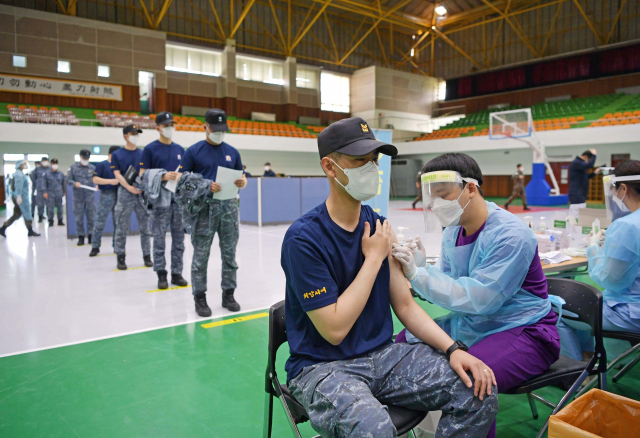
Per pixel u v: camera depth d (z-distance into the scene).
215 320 3.76
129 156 5.67
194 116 21.89
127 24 20.83
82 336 3.38
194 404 2.35
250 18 23.89
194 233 3.82
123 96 19.86
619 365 2.78
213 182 3.68
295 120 24.92
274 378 1.62
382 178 6.47
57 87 18.36
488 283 1.67
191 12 22.27
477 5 25.20
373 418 1.17
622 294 2.26
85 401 2.38
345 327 1.32
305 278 1.34
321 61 26.03
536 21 25.12
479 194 1.81
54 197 11.56
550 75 24.70
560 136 18.78
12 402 2.38
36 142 16.67
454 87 28.44
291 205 11.13
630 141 17.08
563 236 3.42
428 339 1.47
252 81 23.75
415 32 28.77
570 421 1.30
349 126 1.39
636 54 21.95
